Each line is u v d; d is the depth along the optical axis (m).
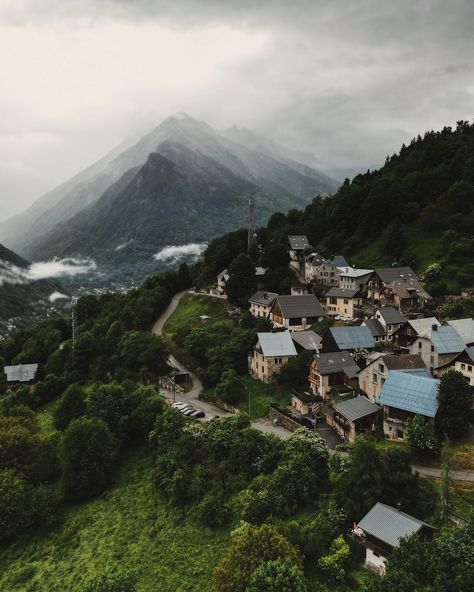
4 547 70.38
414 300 118.69
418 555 39.41
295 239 170.88
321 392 84.31
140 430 88.12
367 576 45.31
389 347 95.44
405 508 50.91
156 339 122.19
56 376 128.88
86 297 180.12
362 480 51.88
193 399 102.31
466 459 59.88
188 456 74.81
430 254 141.75
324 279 144.25
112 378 119.25
